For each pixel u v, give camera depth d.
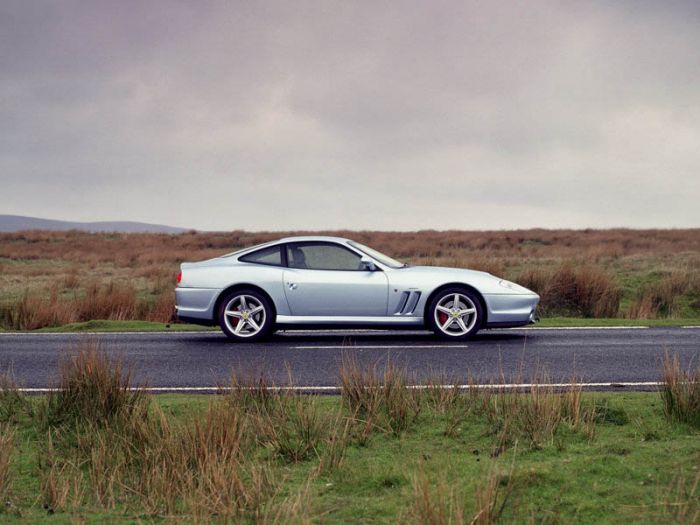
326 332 11.91
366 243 42.22
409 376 7.57
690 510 3.48
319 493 4.20
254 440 5.16
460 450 4.96
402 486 4.23
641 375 7.68
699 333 11.54
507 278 17.53
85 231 56.56
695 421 5.43
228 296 10.63
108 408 5.88
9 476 4.51
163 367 8.44
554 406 5.47
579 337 10.98
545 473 4.06
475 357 8.95
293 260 10.70
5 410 6.10
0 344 10.84
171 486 4.10
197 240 48.25
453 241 44.22
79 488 4.41
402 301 10.45
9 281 24.09
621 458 4.34
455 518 3.47
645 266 24.80
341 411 5.90
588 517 3.52
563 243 44.19
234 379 6.36
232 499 3.90
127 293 15.95
